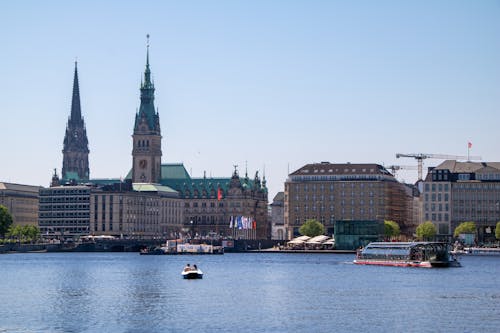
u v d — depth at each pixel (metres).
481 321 184.25
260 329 175.62
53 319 188.50
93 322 184.62
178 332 173.00
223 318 189.25
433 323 181.88
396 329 175.12
